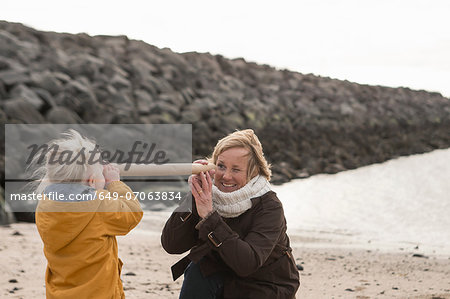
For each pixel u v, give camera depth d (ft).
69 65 93.45
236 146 11.87
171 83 108.27
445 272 23.34
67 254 10.44
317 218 45.39
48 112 66.95
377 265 24.95
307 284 20.72
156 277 21.11
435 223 43.19
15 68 78.18
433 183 71.56
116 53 114.42
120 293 11.12
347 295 18.86
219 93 114.52
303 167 85.97
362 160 98.53
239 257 10.84
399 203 54.75
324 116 131.34
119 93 87.56
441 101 193.98
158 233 32.12
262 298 11.48
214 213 11.12
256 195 11.76
